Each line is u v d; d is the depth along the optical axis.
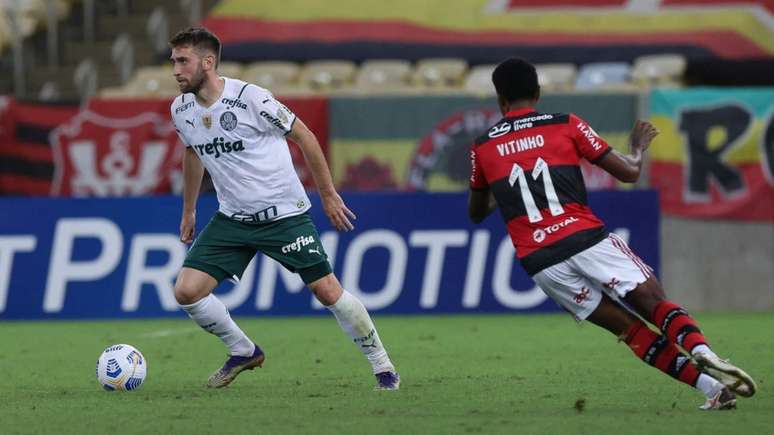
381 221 48.31
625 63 67.25
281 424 20.55
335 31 71.19
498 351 34.47
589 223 21.45
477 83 63.38
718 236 52.25
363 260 48.31
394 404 23.05
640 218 48.09
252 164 24.47
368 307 48.25
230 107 24.20
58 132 54.97
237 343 26.23
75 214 48.78
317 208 48.28
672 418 20.70
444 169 54.00
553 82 63.25
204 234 25.41
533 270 21.64
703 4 71.19
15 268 48.81
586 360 31.72
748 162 51.91
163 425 20.66
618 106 52.81
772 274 52.12
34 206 48.84
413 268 48.25
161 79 65.62
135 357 26.33
